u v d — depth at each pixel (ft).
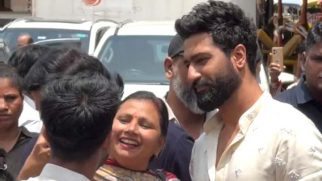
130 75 29.12
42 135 10.86
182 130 13.38
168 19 39.22
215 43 10.92
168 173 12.30
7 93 14.74
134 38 31.04
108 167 11.69
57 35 34.04
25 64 15.81
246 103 11.12
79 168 8.82
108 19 39.14
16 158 14.39
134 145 11.71
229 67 10.98
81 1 40.24
